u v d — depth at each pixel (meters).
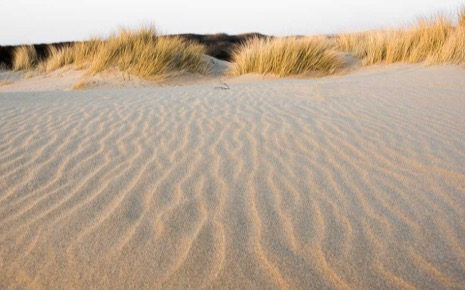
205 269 1.68
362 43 11.22
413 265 1.63
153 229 1.97
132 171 2.64
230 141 3.19
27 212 2.15
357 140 3.09
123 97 5.25
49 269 1.70
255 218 2.04
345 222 1.96
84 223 2.03
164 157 2.88
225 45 20.56
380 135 3.18
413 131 3.24
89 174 2.61
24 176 2.60
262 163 2.72
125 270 1.69
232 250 1.79
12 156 2.93
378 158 2.72
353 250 1.75
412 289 1.51
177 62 10.75
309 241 1.83
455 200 2.12
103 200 2.27
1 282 1.64
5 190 2.41
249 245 1.82
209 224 2.00
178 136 3.34
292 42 10.34
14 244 1.87
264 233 1.90
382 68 9.12
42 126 3.66
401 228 1.89
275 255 1.74
